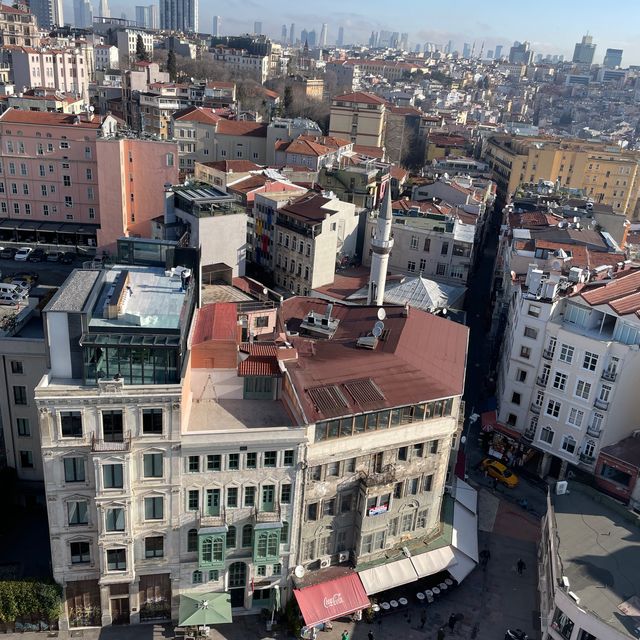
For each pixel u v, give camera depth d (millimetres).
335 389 62531
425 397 63938
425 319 76938
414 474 67312
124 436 55219
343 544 66750
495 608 68812
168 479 57750
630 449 81562
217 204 109438
